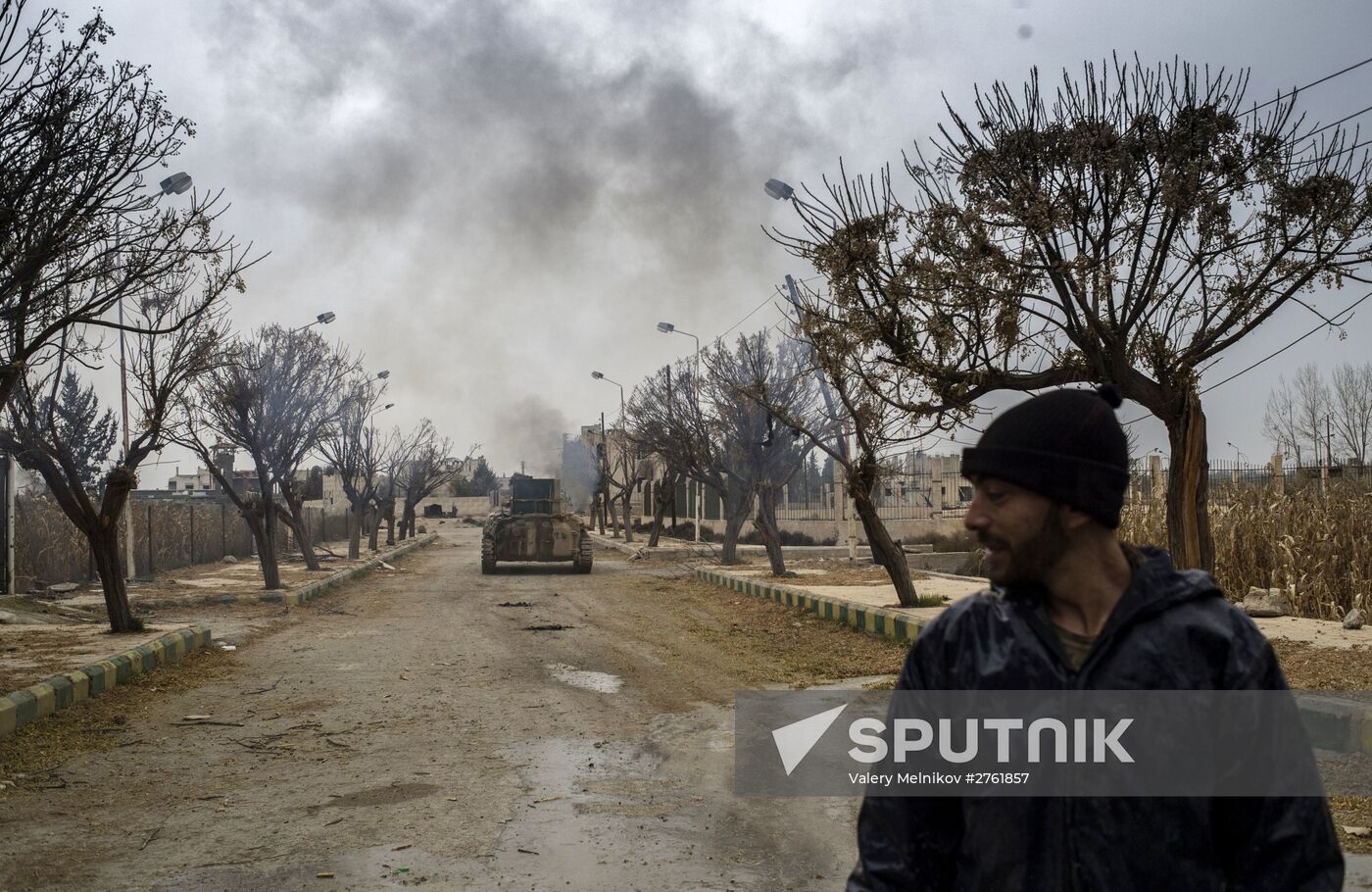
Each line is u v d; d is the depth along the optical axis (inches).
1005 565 77.2
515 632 597.3
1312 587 528.1
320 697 395.2
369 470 1366.9
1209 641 72.8
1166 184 343.3
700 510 1584.6
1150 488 746.2
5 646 468.8
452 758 297.3
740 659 479.2
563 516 1112.2
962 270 374.3
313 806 250.7
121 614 520.4
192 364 541.3
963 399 395.9
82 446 1101.7
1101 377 361.4
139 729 339.0
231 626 625.0
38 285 372.2
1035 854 74.0
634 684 417.1
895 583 578.9
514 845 218.8
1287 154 357.4
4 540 736.3
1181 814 71.7
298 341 856.9
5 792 265.1
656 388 1171.9
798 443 935.0
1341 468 796.0
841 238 401.4
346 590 919.7
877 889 79.8
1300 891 70.0
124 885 198.7
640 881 197.0
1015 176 364.5
